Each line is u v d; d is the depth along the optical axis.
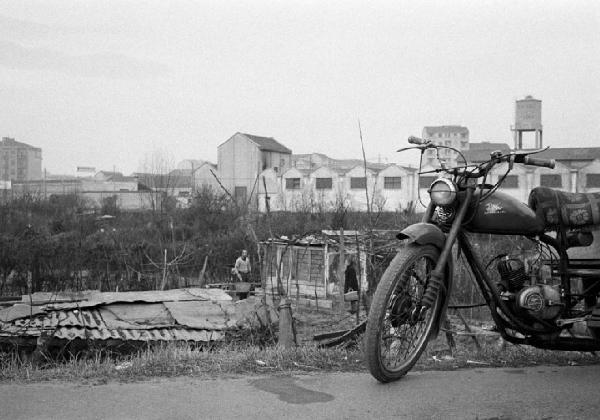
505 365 4.73
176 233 29.61
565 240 4.53
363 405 3.68
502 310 4.47
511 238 6.87
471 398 3.84
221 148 73.00
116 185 84.62
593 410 3.68
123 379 4.11
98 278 20.27
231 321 11.73
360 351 5.02
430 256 4.23
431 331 4.46
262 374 4.30
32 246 20.23
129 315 12.54
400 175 58.22
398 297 4.15
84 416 3.41
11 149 135.75
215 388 3.91
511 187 54.72
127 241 23.80
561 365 4.74
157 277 20.11
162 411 3.51
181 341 10.88
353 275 17.66
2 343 10.52
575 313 4.59
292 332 7.44
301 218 30.84
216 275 22.69
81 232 27.48
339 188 54.53
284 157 76.81
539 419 3.55
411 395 3.87
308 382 4.08
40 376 4.16
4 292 19.42
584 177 54.06
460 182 4.32
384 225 21.19
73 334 10.98
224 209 34.72
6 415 3.40
